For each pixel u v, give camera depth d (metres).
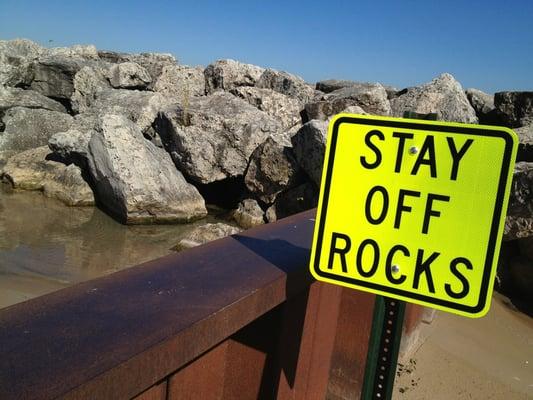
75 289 1.53
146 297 1.50
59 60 16.84
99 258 9.08
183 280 1.67
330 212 1.74
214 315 1.42
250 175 12.02
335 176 1.73
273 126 12.38
